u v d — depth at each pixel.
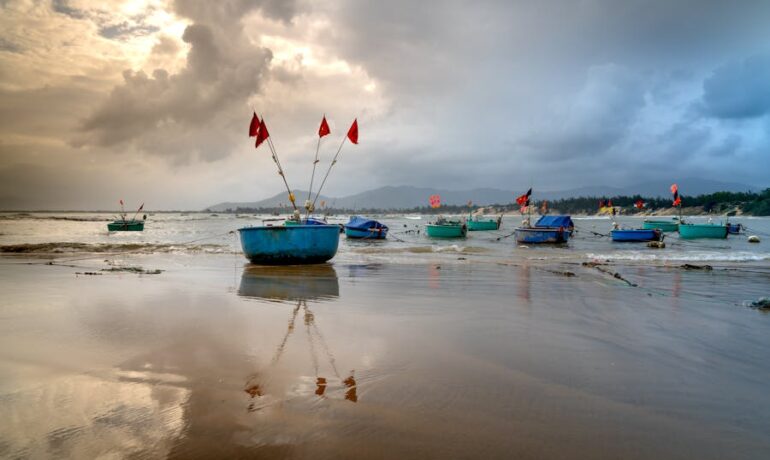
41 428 2.65
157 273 10.45
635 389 3.39
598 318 5.85
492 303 6.83
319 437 2.57
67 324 5.24
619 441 2.59
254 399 3.09
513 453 2.43
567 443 2.55
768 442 2.61
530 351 4.33
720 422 2.86
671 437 2.65
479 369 3.78
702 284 9.34
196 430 2.64
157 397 3.11
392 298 7.24
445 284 8.93
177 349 4.25
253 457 2.34
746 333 5.13
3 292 7.51
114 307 6.29
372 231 30.09
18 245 19.19
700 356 4.26
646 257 16.92
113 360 3.91
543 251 20.50
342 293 7.72
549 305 6.71
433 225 32.72
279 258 12.30
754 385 3.52
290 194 14.27
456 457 2.37
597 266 13.02
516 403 3.09
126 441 2.51
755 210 137.50
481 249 20.89
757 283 9.50
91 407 2.94
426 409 2.96
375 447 2.46
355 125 14.18
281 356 4.07
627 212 193.62
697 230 33.38
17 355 4.03
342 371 3.68
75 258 14.48
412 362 3.94
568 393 3.29
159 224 62.81
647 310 6.41
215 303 6.67
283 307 6.41
